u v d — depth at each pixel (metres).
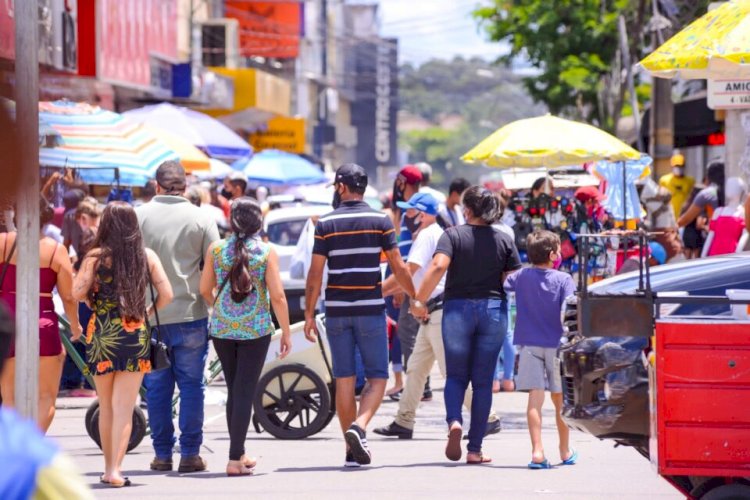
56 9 60.56
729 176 55.12
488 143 39.69
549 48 101.62
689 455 18.12
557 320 26.47
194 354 26.33
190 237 26.12
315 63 194.25
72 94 70.88
